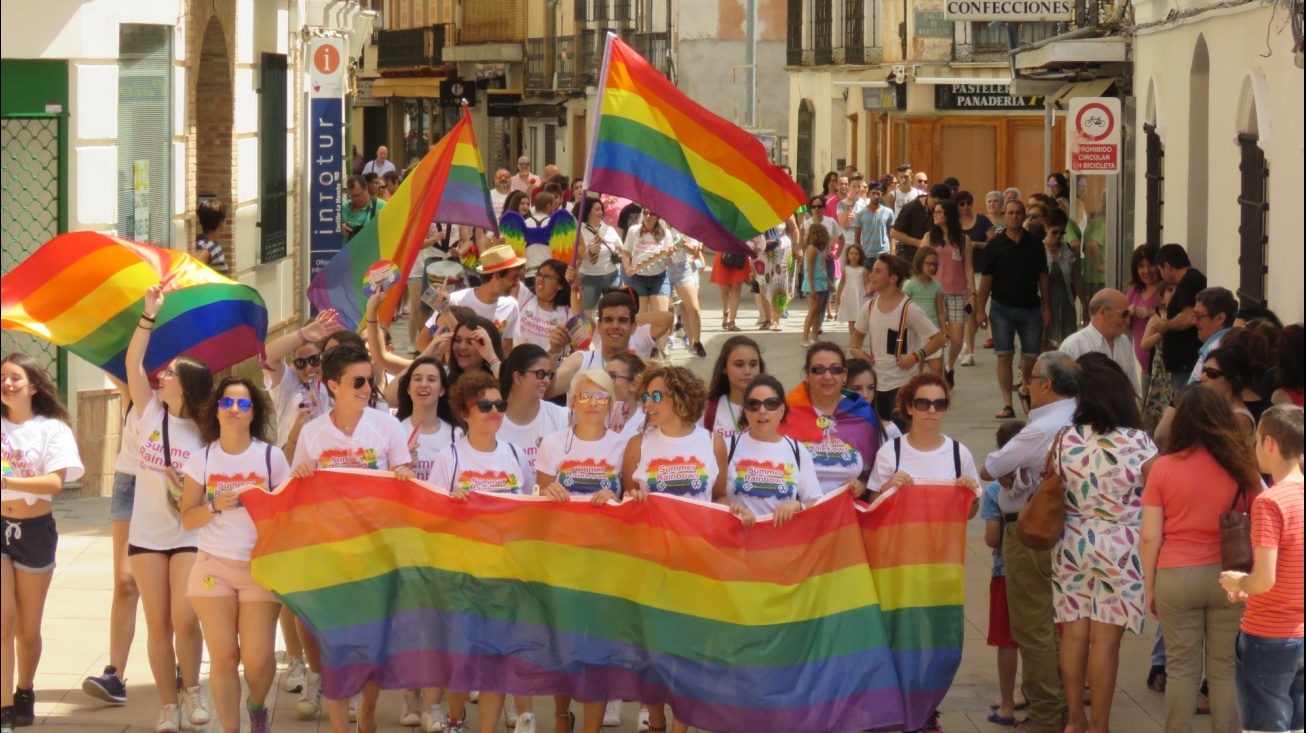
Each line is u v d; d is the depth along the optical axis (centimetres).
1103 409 763
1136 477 755
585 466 775
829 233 2241
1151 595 734
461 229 1959
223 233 1695
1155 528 732
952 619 776
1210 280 1441
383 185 2480
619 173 1043
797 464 782
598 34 4919
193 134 1566
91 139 1287
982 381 1888
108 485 1297
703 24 4584
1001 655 827
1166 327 1125
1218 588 723
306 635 829
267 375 884
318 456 777
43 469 787
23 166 1270
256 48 1806
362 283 1054
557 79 5159
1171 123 1592
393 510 766
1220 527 717
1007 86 3291
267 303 1888
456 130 1034
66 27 1260
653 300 1931
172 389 776
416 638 771
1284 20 1173
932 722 803
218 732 802
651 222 1933
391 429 787
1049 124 2272
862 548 773
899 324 1234
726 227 1062
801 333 2253
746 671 763
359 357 776
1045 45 1884
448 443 822
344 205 2270
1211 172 1432
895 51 3438
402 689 803
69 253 866
